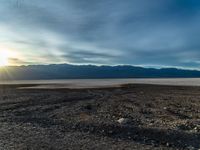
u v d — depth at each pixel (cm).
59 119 2342
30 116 2612
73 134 1698
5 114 2825
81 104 3988
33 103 4078
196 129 1834
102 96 5612
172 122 2197
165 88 8844
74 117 2581
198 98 5128
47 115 2770
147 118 2572
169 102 4362
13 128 1923
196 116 2748
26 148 1379
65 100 4634
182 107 3634
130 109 3394
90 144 1458
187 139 1543
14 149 1359
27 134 1708
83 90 7788
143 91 7381
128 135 1648
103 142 1501
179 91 7338
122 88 8988
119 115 2788
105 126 1836
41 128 1914
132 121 2262
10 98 4975
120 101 4547
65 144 1458
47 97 5172
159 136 1595
